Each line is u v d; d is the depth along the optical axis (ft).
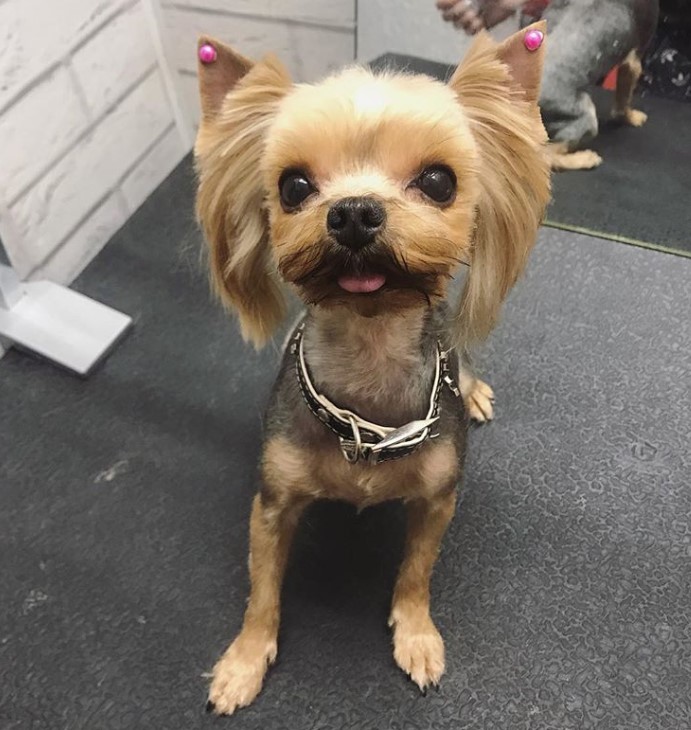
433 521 3.08
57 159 4.56
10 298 4.38
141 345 4.46
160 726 3.15
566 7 4.60
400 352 2.60
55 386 4.28
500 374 4.25
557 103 4.77
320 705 3.20
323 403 2.67
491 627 3.42
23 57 4.16
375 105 2.09
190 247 4.80
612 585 3.52
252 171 2.41
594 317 4.51
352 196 2.00
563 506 3.77
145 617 3.45
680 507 3.76
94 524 3.74
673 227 4.88
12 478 3.90
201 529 3.72
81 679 3.27
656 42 5.24
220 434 4.07
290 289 2.57
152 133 5.32
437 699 3.21
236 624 3.43
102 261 4.93
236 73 2.32
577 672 3.28
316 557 3.65
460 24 4.25
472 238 2.44
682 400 4.15
